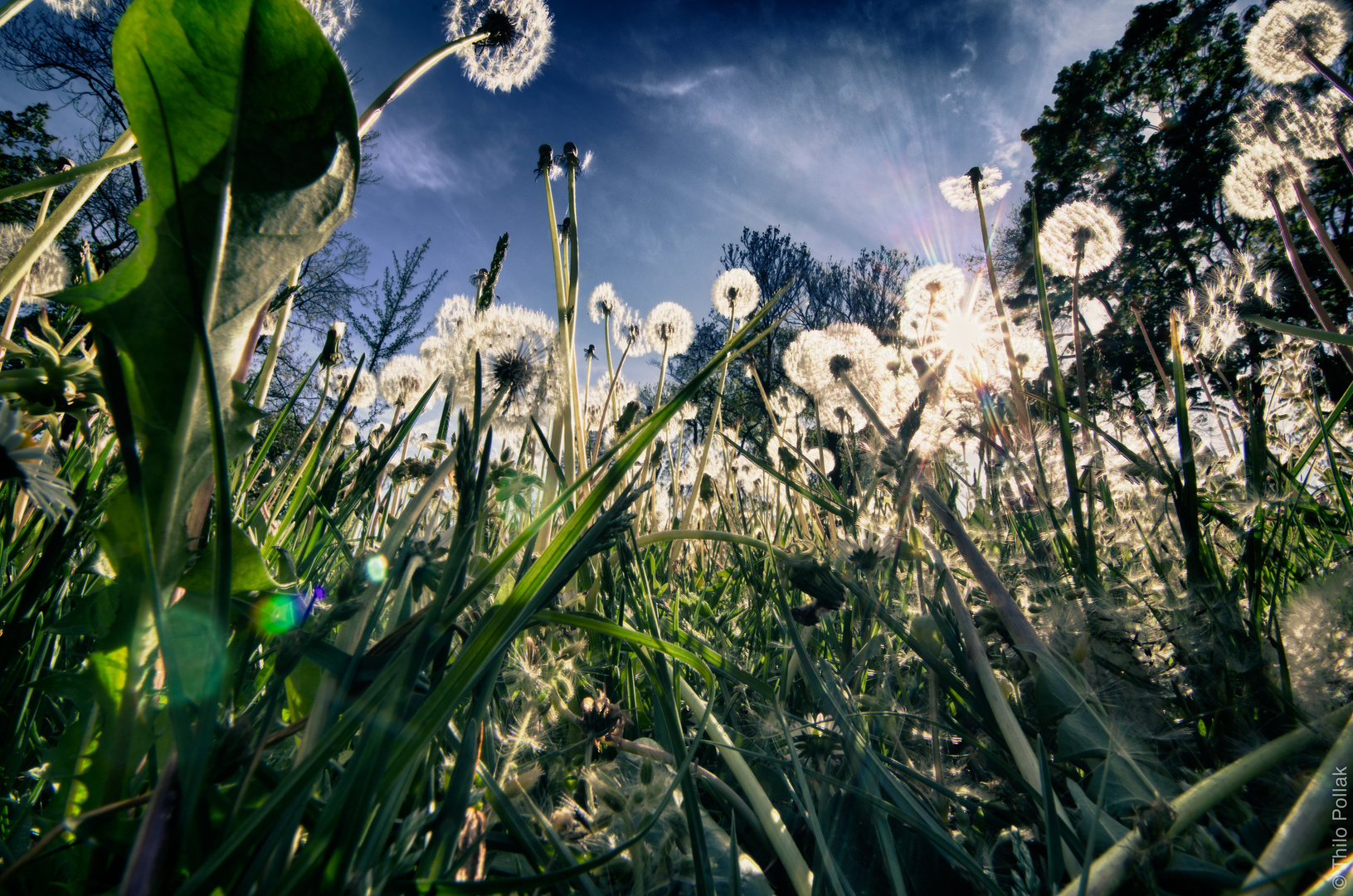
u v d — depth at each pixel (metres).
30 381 0.08
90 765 0.06
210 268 0.06
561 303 0.25
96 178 0.13
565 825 0.09
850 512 0.15
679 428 0.40
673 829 0.09
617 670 0.16
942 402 0.16
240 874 0.05
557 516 0.20
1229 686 0.11
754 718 0.14
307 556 0.18
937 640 0.12
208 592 0.06
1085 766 0.10
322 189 0.07
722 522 0.39
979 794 0.11
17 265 0.12
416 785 0.08
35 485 0.07
